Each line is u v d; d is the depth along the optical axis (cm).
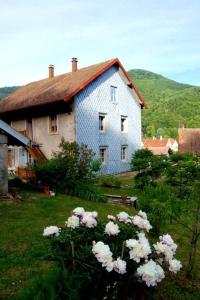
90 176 1739
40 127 2817
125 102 3016
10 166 3041
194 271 733
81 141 2559
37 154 2717
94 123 2681
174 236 985
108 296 431
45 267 682
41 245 812
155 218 832
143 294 454
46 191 1600
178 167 1284
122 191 1812
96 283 438
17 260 716
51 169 1653
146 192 895
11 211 1188
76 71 3094
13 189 1630
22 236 896
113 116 2870
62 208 1291
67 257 464
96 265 437
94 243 453
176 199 850
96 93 2700
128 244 429
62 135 2606
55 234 494
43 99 2656
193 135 4859
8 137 1447
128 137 3044
